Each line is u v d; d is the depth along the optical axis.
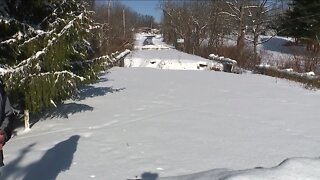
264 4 39.97
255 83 16.17
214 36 41.38
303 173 3.87
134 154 6.49
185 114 9.62
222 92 13.42
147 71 20.88
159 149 6.75
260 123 8.73
